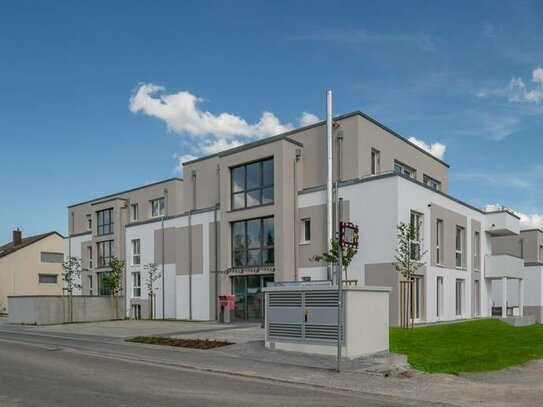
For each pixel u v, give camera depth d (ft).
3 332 77.56
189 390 31.78
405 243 71.00
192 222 102.47
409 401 30.35
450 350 53.26
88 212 148.15
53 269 183.62
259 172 89.45
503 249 147.95
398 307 74.18
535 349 60.34
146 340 57.62
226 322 86.79
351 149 84.48
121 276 119.34
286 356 45.32
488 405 29.96
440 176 111.04
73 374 37.35
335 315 45.21
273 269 84.69
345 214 80.69
